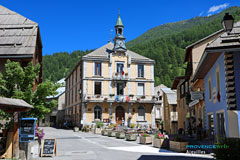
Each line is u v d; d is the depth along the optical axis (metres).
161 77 125.12
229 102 12.75
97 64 44.69
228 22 10.40
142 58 47.00
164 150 16.73
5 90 13.90
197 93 20.45
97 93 44.06
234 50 12.21
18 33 18.00
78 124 45.47
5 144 12.32
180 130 33.00
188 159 12.75
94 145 19.94
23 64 17.20
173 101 44.91
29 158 12.38
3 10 20.97
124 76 45.06
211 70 17.11
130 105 44.78
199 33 183.12
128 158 13.25
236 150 8.82
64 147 18.41
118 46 45.50
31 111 14.60
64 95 65.00
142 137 21.28
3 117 13.67
